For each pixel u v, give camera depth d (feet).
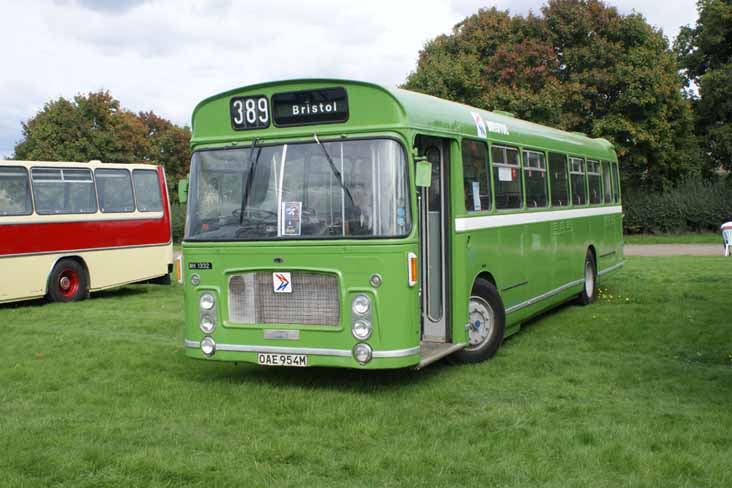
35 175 55.77
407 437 21.97
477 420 23.25
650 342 35.45
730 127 120.26
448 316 29.96
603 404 25.20
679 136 123.13
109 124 141.59
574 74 113.70
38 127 138.62
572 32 116.37
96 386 28.96
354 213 25.81
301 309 26.50
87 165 59.52
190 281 28.07
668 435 21.49
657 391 26.84
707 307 44.60
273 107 27.14
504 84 113.19
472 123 31.91
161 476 18.85
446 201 29.96
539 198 39.91
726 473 18.62
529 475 18.75
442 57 115.96
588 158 49.80
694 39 130.41
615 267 55.57
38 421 24.12
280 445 20.95
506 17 121.49
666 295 49.88
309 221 26.37
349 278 25.71
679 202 125.18
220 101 28.04
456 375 29.58
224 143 27.99
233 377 29.94
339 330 25.81
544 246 40.09
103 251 60.13
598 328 39.17
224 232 27.55
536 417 23.66
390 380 28.89
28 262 54.75
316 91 26.55
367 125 25.99
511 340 36.94
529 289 37.83
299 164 26.71
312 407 25.08
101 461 19.94
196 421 24.00
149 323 44.65
